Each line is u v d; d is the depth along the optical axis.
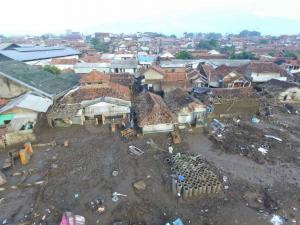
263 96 47.16
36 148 29.66
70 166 26.17
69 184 23.39
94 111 35.44
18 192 22.41
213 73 58.06
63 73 58.25
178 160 26.61
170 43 173.00
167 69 63.12
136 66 67.56
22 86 38.47
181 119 36.06
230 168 26.33
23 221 19.23
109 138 32.38
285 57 92.69
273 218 19.89
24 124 31.05
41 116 35.00
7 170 25.47
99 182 23.77
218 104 38.44
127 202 21.19
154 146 30.36
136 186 22.95
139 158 27.86
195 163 26.33
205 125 36.25
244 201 21.72
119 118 36.50
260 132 34.16
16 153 27.56
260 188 23.34
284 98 47.66
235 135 33.22
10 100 37.69
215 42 159.75
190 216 19.88
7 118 32.56
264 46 151.12
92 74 41.94
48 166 26.14
